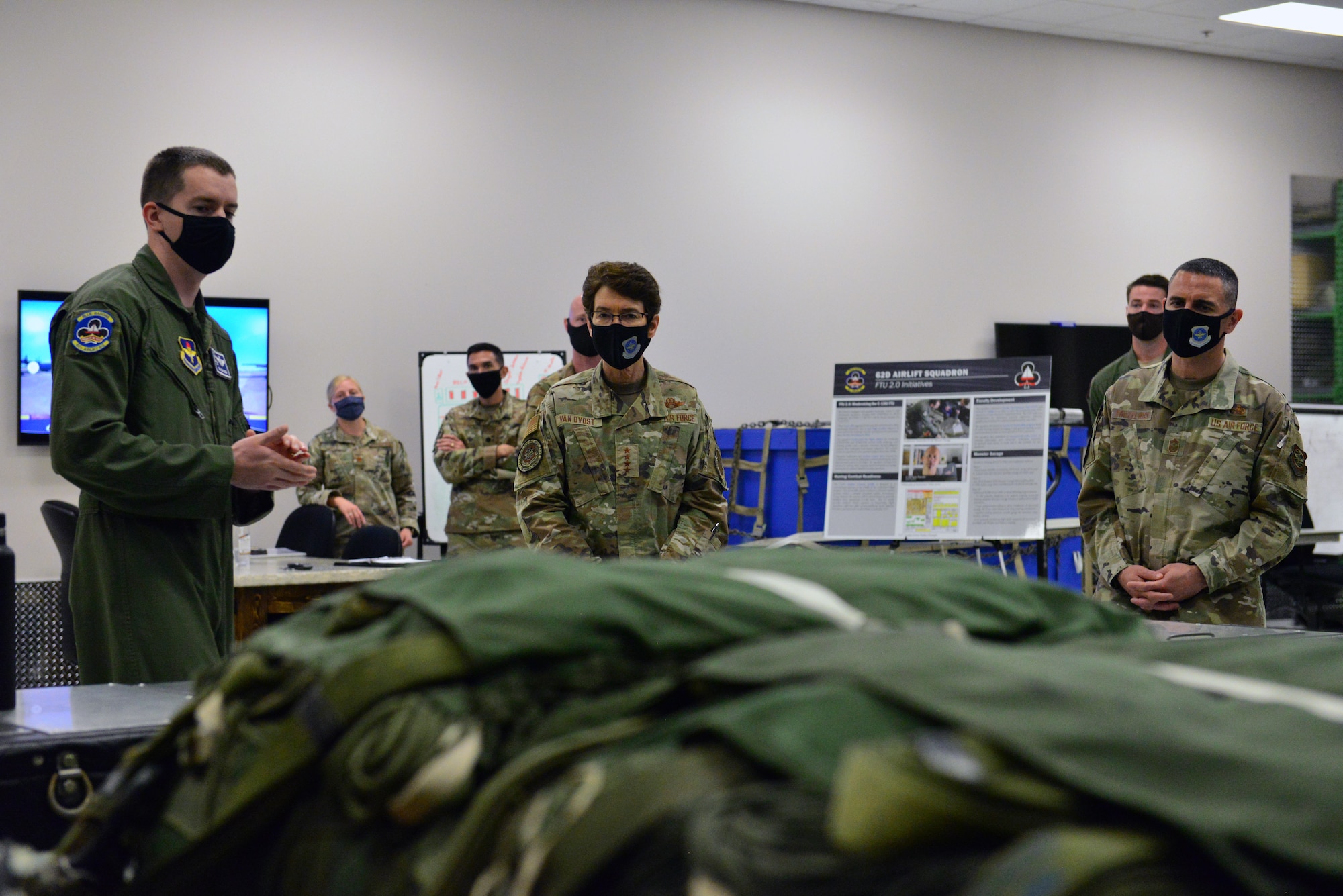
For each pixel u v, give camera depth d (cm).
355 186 638
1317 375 890
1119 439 292
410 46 648
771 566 78
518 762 55
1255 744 48
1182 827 40
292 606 378
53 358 201
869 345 757
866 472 404
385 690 63
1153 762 44
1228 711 52
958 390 398
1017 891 38
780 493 490
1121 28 791
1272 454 270
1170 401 284
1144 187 834
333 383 588
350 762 62
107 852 80
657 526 278
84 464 191
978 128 786
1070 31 796
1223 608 268
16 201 574
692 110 712
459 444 554
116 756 105
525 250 673
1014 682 49
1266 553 264
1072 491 492
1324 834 42
